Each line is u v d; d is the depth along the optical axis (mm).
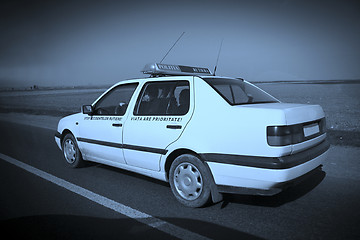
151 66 3996
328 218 3072
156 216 3209
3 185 4398
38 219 3172
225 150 3037
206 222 3035
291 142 2807
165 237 2721
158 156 3639
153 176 3855
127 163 4172
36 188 4242
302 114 3053
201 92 3395
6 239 2736
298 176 2918
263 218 3111
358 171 4637
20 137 9320
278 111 2797
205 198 3271
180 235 2756
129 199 3756
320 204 3447
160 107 3801
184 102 3572
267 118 2805
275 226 2916
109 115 4445
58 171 5180
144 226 2961
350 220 3014
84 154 5035
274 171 2736
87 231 2873
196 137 3244
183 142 3344
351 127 9617
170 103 3729
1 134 10070
